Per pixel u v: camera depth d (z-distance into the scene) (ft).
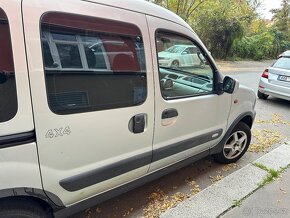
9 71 5.01
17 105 5.14
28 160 5.43
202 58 9.29
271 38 91.56
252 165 12.26
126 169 7.40
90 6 6.04
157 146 8.07
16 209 5.68
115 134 6.82
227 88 9.73
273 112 22.56
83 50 6.01
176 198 9.74
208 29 71.51
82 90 6.06
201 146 10.03
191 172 11.66
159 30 7.55
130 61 6.87
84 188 6.61
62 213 6.54
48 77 5.50
